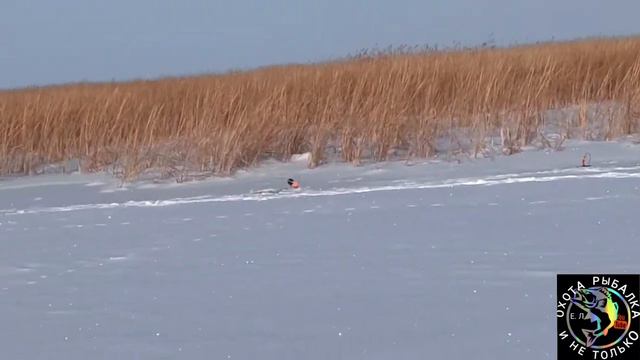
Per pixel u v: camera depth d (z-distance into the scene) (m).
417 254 17.36
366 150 37.66
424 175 31.25
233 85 47.34
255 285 15.95
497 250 17.05
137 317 14.40
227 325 13.57
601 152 33.34
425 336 12.33
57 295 16.31
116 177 37.53
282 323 13.45
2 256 20.72
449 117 41.44
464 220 20.61
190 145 38.19
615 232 17.92
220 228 22.50
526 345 11.66
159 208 27.44
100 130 44.09
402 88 41.75
